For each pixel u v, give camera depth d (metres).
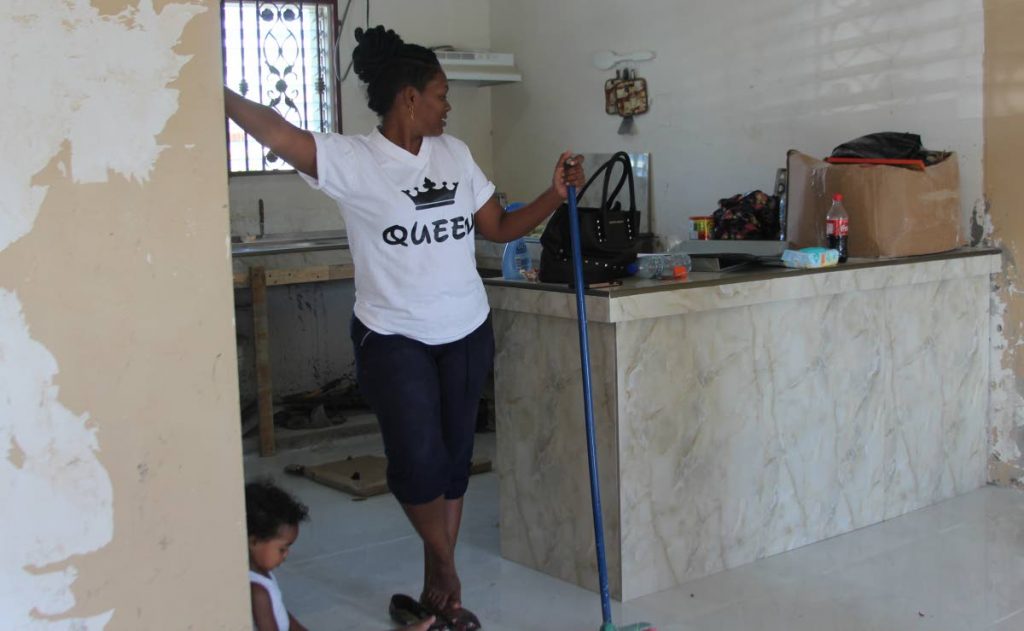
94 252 1.73
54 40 1.67
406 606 2.96
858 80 4.36
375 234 2.64
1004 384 4.03
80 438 1.75
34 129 1.67
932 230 3.77
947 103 4.04
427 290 2.67
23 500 1.71
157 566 1.84
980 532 3.56
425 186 2.64
